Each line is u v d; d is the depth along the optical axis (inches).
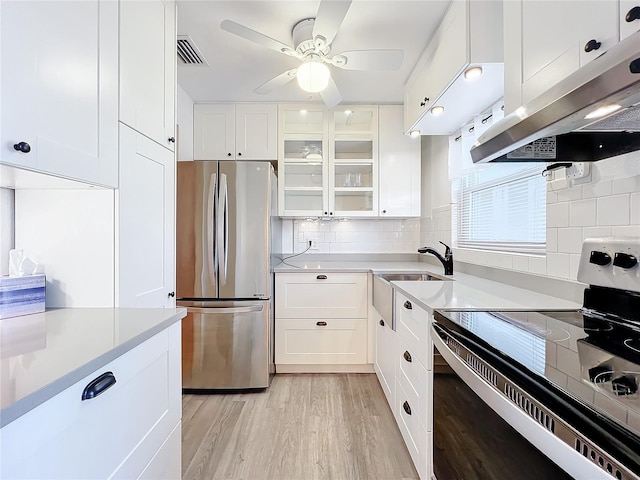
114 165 45.9
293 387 94.4
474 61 57.5
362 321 103.4
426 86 78.2
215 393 91.4
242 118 112.3
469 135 85.9
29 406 21.5
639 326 38.0
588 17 35.1
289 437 70.2
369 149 119.4
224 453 65.1
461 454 40.0
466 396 38.8
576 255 50.1
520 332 37.1
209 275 90.9
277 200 111.1
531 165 65.6
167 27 62.3
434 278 90.0
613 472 19.0
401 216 115.1
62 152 36.5
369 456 64.2
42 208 46.8
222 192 90.6
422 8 65.6
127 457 33.4
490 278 78.7
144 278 53.9
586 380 24.9
